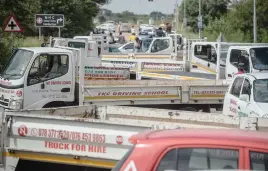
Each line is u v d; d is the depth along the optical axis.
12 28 34.44
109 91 25.41
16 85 23.44
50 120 13.88
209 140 8.40
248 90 20.31
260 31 75.50
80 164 13.69
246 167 8.19
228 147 8.31
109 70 34.53
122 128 13.45
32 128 13.97
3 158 14.12
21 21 50.91
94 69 34.12
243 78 21.27
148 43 62.56
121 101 25.72
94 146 13.61
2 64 44.31
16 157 14.04
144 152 8.41
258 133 9.22
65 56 24.28
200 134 8.71
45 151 13.87
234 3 81.88
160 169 8.29
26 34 69.56
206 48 39.25
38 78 23.77
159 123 17.03
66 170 14.36
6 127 14.08
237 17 78.62
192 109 27.05
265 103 19.44
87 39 45.06
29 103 23.62
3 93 23.95
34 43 65.62
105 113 17.97
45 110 16.75
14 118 14.09
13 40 49.12
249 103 19.77
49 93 24.02
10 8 49.00
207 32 99.94
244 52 29.33
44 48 24.44
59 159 13.81
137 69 40.78
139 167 8.34
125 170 8.41
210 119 16.73
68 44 42.66
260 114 18.70
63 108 17.28
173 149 8.38
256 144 8.32
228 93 22.48
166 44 53.19
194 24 129.50
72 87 24.52
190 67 40.12
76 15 86.25
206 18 126.25
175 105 26.86
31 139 14.01
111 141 13.48
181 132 8.92
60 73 24.22
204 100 27.09
